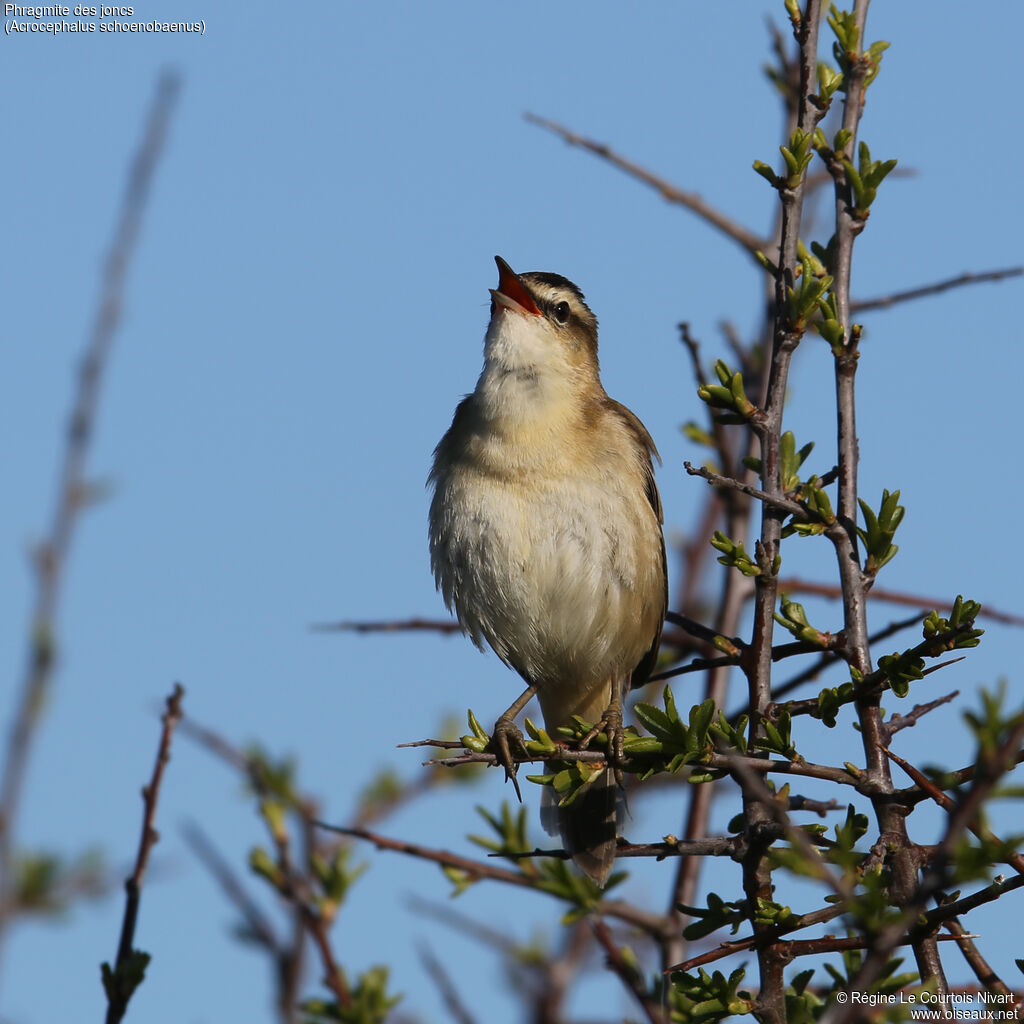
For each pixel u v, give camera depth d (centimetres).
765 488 766
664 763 726
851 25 827
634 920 902
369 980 840
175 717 734
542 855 798
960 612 691
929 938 634
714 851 707
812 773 691
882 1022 545
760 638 744
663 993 773
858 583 745
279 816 884
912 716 726
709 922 714
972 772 660
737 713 787
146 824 707
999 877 632
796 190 785
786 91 1189
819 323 773
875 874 618
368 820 1027
